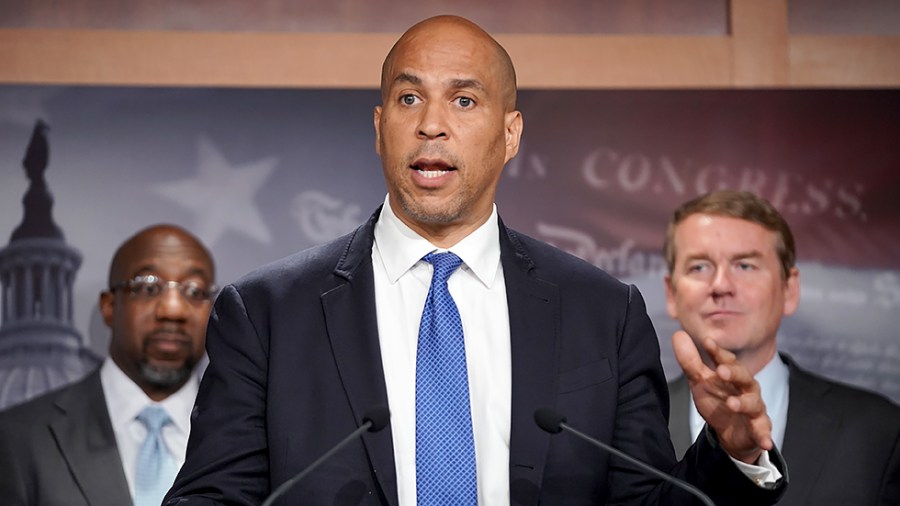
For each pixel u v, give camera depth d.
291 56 4.08
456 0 4.20
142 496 3.72
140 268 3.88
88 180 3.94
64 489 3.70
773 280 3.72
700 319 3.72
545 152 4.02
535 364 2.09
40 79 4.00
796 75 4.12
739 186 4.03
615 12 4.21
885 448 3.57
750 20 4.16
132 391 3.80
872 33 4.23
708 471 1.90
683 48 4.13
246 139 4.00
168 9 4.16
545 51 4.12
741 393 1.76
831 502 3.46
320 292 2.16
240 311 2.16
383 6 4.19
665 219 4.00
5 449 3.72
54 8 4.12
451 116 2.12
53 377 3.80
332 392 2.06
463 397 2.04
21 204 3.90
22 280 3.86
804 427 3.60
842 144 4.05
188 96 4.02
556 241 3.98
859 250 3.98
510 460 2.02
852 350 3.90
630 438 2.11
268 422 2.06
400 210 2.20
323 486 1.99
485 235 2.21
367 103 4.06
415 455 2.01
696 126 4.05
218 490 2.02
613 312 2.19
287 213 3.97
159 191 3.95
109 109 3.99
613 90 4.07
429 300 2.13
